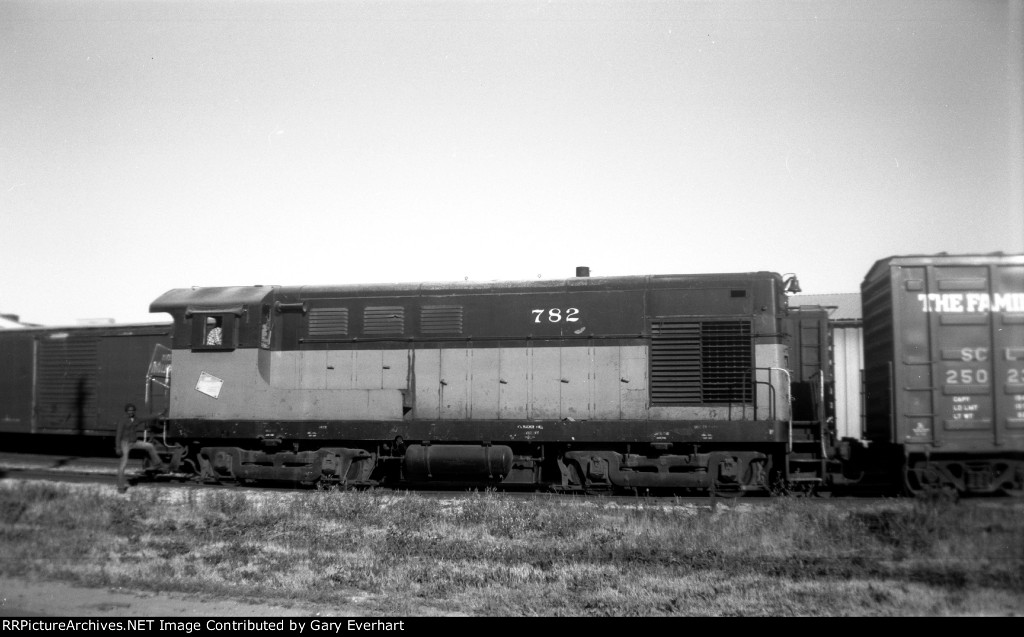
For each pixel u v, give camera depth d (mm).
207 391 16312
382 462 16578
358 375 16047
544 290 15469
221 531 12562
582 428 14734
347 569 10531
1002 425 13383
